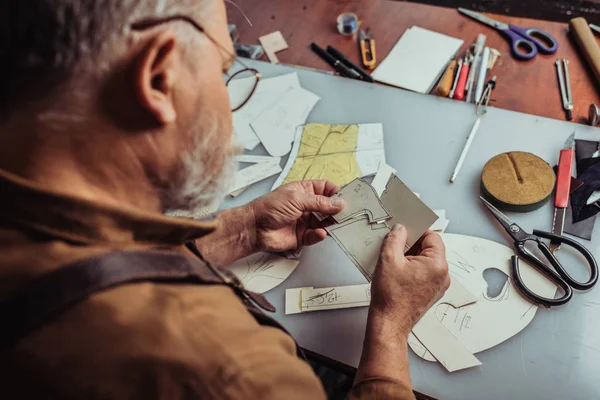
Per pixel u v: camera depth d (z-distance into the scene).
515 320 0.77
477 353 0.75
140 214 0.46
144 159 0.46
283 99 1.09
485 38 1.12
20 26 0.37
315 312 0.82
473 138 0.98
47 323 0.40
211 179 0.54
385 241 0.77
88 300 0.40
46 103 0.40
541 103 1.02
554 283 0.80
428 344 0.76
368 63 1.12
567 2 1.23
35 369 0.39
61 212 0.42
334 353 0.78
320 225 0.88
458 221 0.89
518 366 0.74
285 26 1.23
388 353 0.68
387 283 0.73
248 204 0.87
